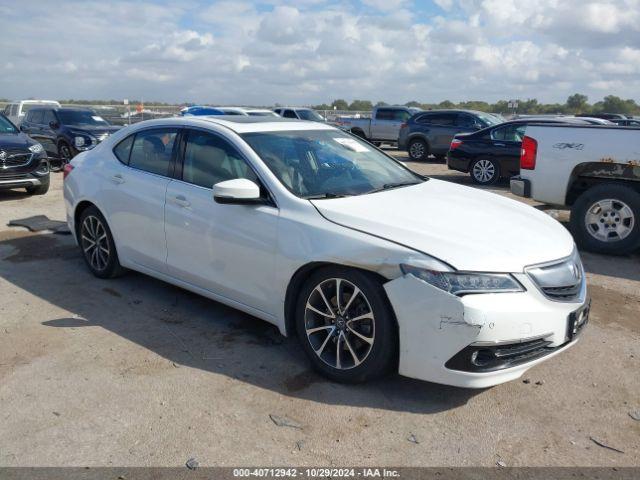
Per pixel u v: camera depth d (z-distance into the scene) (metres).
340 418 3.20
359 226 3.47
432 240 3.28
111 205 5.02
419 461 2.86
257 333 4.29
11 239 6.88
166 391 3.45
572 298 3.43
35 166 9.84
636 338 4.35
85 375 3.62
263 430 3.07
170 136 4.71
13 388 3.46
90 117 16.27
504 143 12.84
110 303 4.83
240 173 4.11
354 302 3.45
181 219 4.36
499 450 2.96
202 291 4.39
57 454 2.86
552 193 6.83
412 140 19.16
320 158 4.39
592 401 3.45
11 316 4.53
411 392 3.49
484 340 3.07
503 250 3.29
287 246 3.67
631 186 6.44
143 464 2.79
